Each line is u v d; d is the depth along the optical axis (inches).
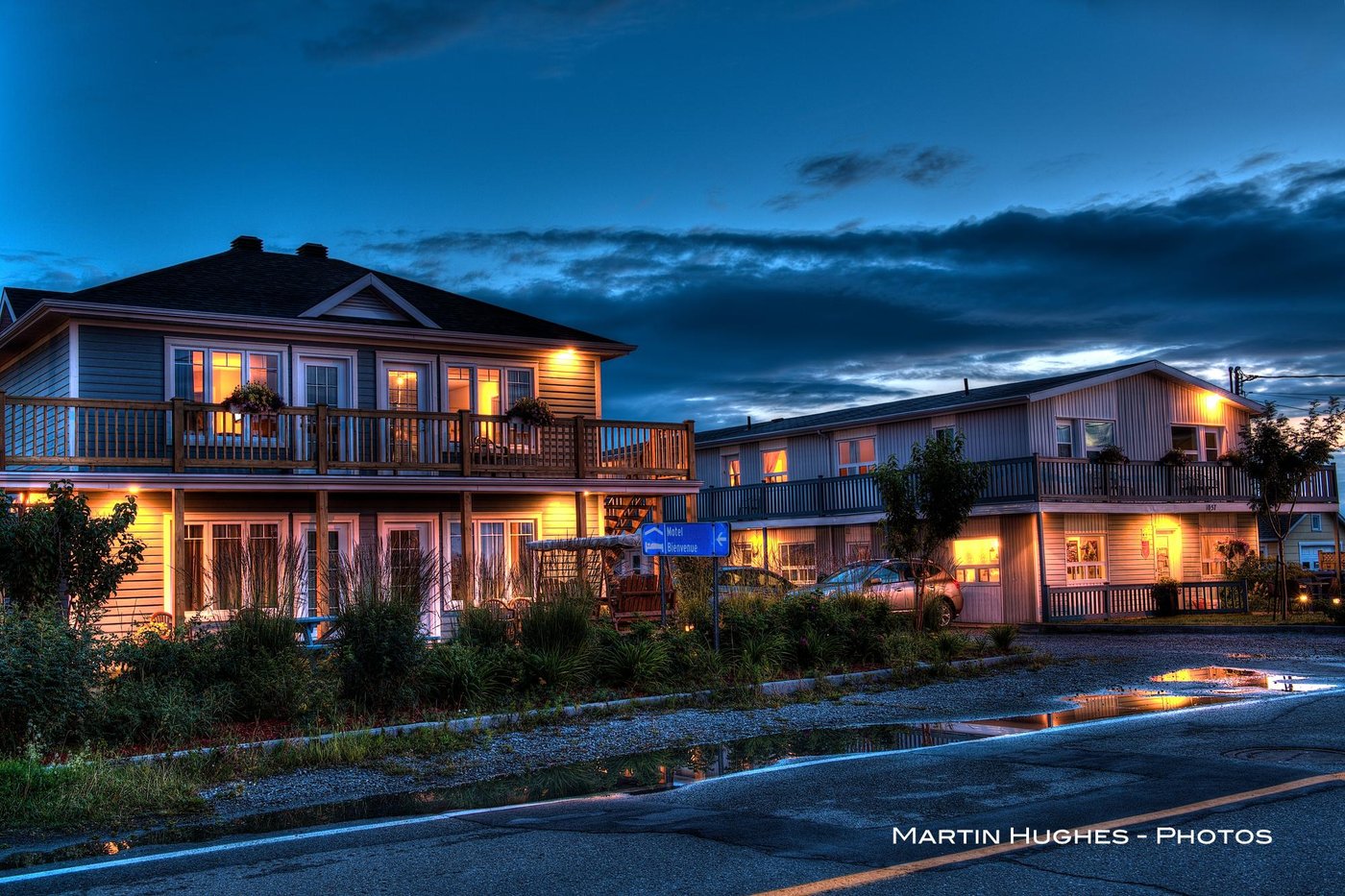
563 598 594.9
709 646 639.8
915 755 390.9
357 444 848.3
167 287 836.6
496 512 911.7
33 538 475.2
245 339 823.7
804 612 700.7
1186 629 954.1
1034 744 404.8
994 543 1150.3
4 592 478.9
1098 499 1131.3
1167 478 1216.8
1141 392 1259.2
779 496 1364.4
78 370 755.4
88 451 747.4
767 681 593.9
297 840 287.9
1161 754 372.8
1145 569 1219.9
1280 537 1042.1
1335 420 1027.9
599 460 910.4
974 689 597.3
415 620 520.1
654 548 629.3
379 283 869.2
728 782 351.6
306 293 896.9
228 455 791.1
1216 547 1294.3
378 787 364.8
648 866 248.8
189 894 239.9
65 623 437.7
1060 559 1129.4
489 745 431.8
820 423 1433.3
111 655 456.4
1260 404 1338.6
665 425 946.1
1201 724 438.9
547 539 912.3
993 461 1115.9
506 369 944.3
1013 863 242.4
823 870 240.7
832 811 301.9
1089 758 370.6
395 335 868.6
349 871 254.5
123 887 247.4
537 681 538.3
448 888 237.1
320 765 396.2
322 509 775.7
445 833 291.1
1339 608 937.5
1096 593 1115.3
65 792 333.7
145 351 783.7
